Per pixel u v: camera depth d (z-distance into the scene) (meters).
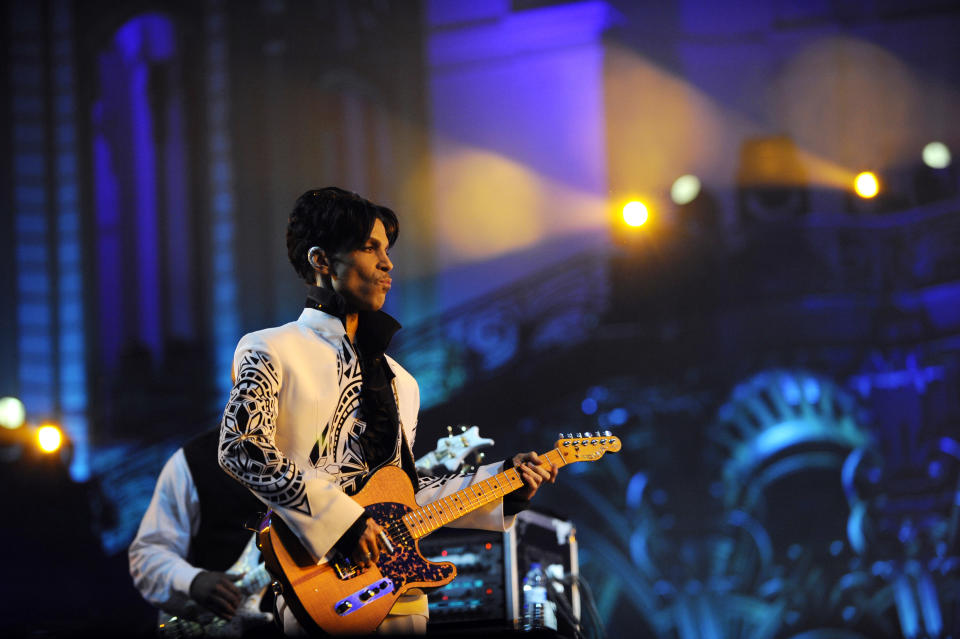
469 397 16.89
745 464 16.25
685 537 16.12
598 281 17.78
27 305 18.28
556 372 16.78
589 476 16.38
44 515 13.91
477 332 18.12
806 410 16.28
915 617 15.57
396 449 3.45
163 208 18.75
